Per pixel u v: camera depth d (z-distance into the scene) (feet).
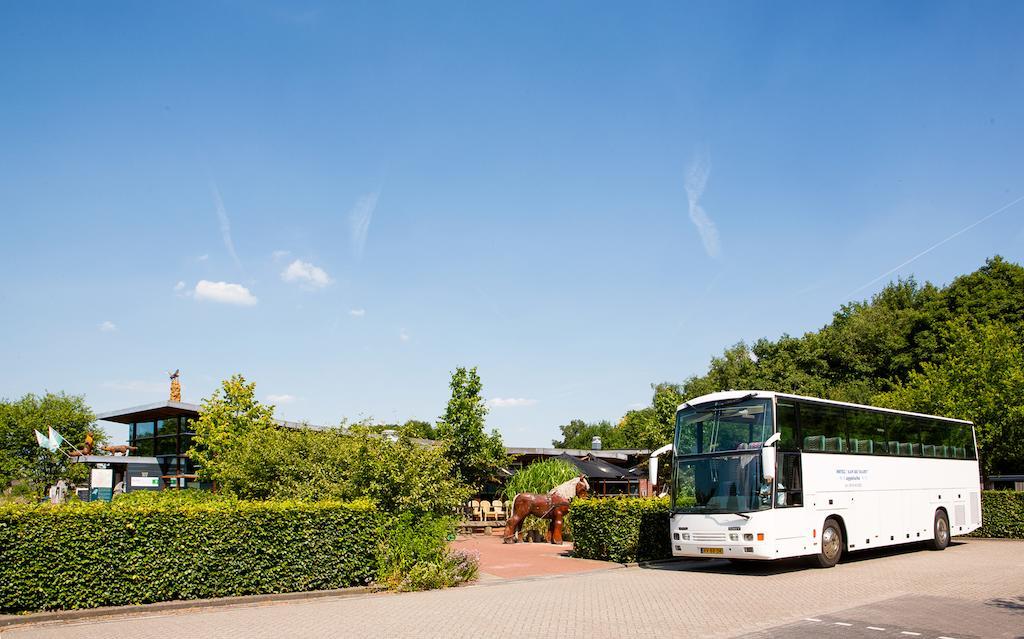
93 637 30.12
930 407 92.17
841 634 30.17
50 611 34.73
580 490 76.18
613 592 42.75
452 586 45.78
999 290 148.97
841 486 56.59
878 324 163.02
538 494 74.90
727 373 171.53
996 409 85.40
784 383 161.89
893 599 38.96
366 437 55.98
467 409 83.97
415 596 41.83
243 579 39.99
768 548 48.91
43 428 138.92
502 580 48.73
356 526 44.55
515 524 73.87
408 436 55.72
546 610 36.47
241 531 40.34
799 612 35.50
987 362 88.89
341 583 43.45
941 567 53.78
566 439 278.26
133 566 37.01
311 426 75.97
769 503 49.65
